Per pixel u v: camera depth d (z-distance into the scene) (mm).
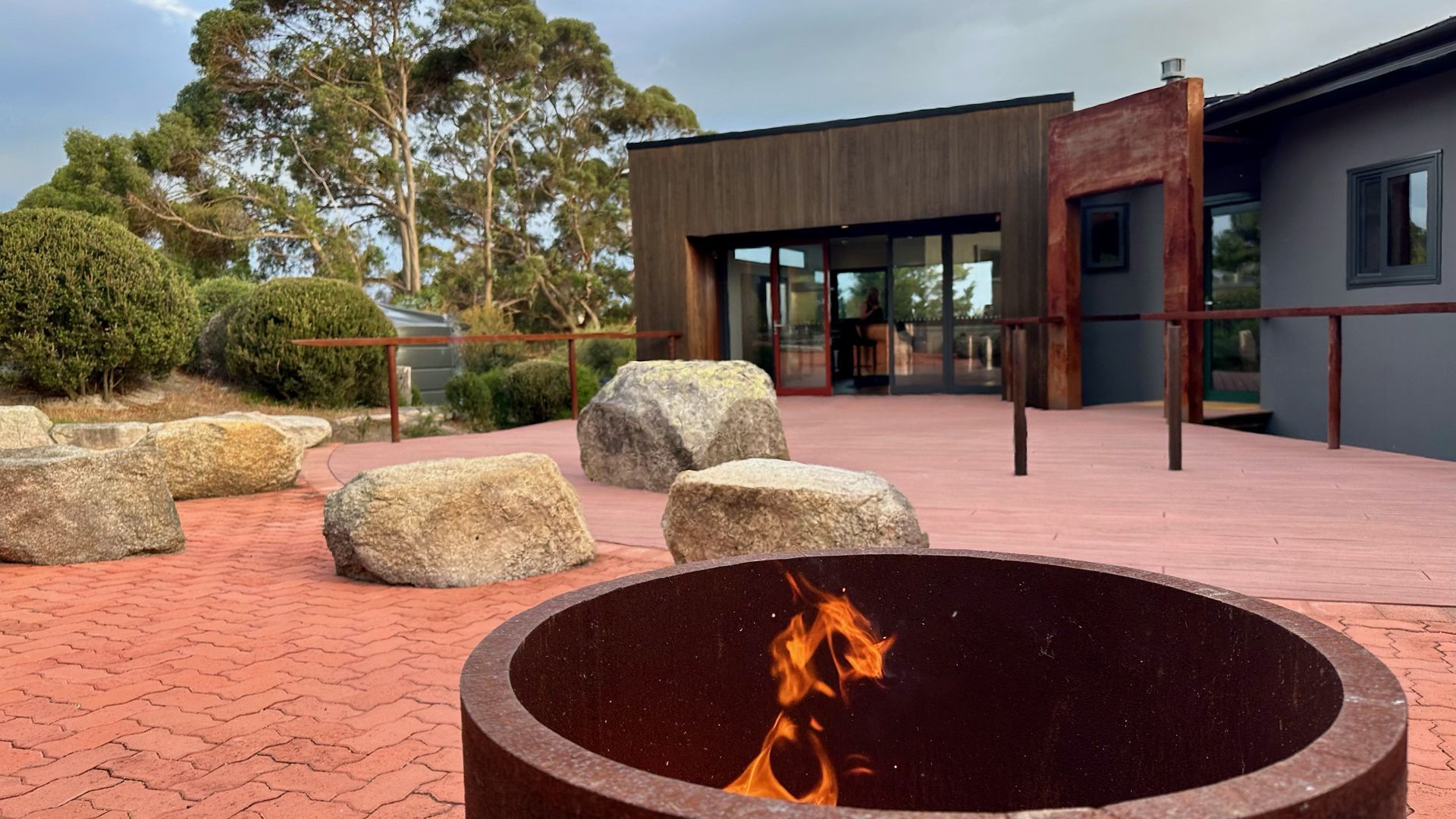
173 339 11219
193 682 2828
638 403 5895
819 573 1491
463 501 3900
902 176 10953
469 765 904
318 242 28828
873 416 9688
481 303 30984
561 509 4074
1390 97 7793
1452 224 7301
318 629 3334
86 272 10477
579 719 1232
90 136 24938
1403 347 7789
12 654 3150
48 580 4176
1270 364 9273
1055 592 1385
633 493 5762
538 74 32281
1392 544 3816
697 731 1408
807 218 11430
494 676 984
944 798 1478
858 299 12445
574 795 748
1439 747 2143
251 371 12031
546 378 13133
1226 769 1155
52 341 10344
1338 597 3148
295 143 30078
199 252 27391
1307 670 988
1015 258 10469
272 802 2053
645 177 12133
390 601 3686
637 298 12273
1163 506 4680
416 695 2688
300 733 2436
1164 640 1258
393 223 31828
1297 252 8852
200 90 29953
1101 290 10977
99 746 2373
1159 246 10570
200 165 28562
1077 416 8977
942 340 12039
